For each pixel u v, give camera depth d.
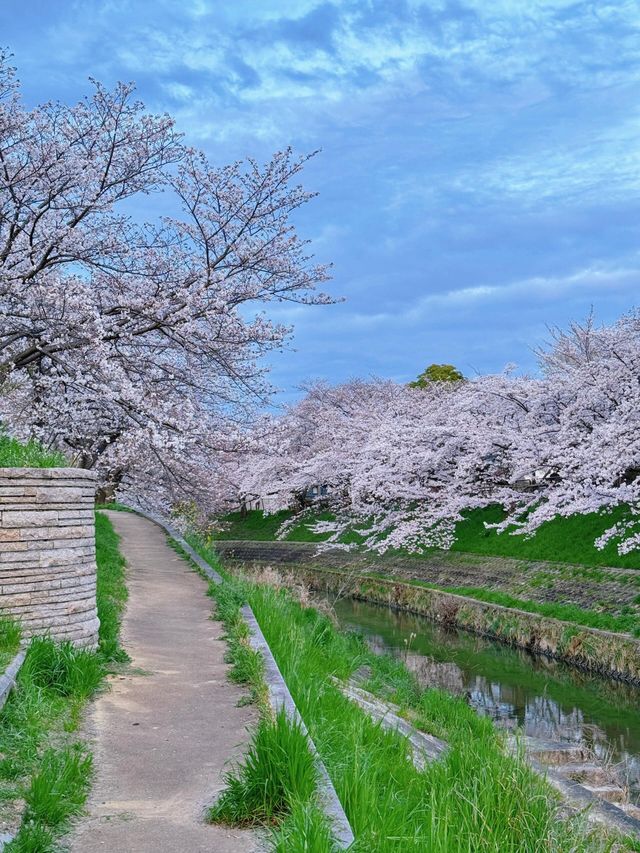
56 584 7.49
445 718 10.78
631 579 18.03
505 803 5.63
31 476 7.37
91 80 13.65
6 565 7.15
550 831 5.52
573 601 18.64
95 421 16.17
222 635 9.52
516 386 24.70
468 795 5.74
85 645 7.70
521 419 24.59
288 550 36.19
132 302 13.93
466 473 24.66
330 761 5.36
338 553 32.59
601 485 19.30
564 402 23.11
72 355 13.75
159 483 22.03
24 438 13.69
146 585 13.37
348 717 7.02
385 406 36.69
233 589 12.22
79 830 4.19
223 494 26.62
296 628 10.98
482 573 23.55
